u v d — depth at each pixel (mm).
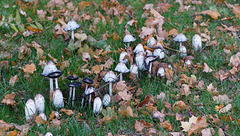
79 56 4977
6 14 5785
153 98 4152
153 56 4445
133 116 3771
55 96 3803
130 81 4566
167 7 6477
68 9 6227
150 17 5828
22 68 4629
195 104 4016
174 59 4945
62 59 4852
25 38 5270
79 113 3807
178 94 4211
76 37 5207
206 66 4762
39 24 5406
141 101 4176
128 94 4152
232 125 3623
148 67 4488
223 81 4598
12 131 3359
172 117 3797
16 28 5492
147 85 4461
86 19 5930
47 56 4930
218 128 3527
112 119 3723
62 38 5402
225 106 3955
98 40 5441
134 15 6273
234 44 5293
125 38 4844
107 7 6398
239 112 3832
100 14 6117
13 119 3799
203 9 6562
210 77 4715
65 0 6449
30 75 4516
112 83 4375
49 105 4012
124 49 5039
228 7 6609
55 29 5586
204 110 3926
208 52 5258
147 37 5289
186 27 5879
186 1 6793
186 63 4809
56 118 3684
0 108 3926
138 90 4297
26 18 5836
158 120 3787
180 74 4695
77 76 4262
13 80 4348
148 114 3793
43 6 6230
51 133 3268
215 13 6133
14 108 3961
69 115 3834
